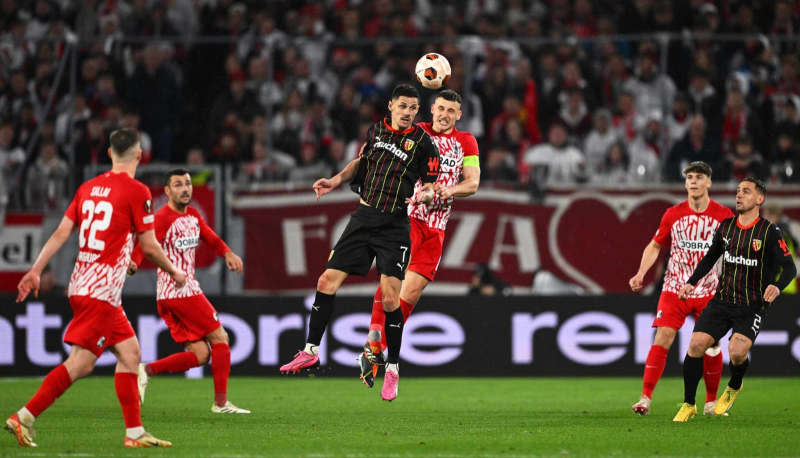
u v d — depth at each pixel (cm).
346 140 5050
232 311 4325
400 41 4744
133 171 2042
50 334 4259
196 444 2083
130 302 4288
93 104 5016
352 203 4453
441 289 4416
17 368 4247
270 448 2020
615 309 4294
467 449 2014
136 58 5134
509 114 5019
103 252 1975
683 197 4356
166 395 3531
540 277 4384
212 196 4406
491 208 4419
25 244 4388
